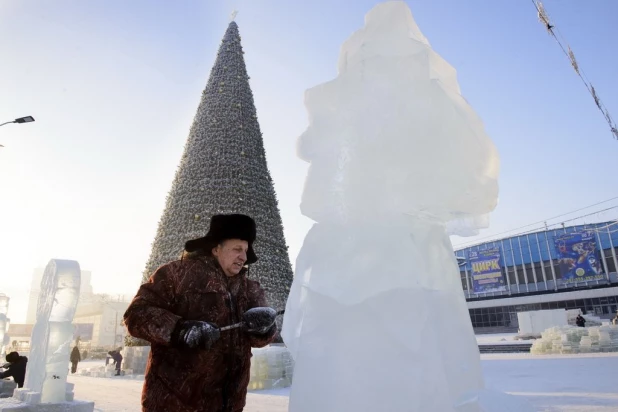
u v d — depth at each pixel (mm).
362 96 1431
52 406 5215
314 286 1402
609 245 39844
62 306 5652
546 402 5871
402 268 1326
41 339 5789
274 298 14617
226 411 1756
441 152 1339
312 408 1280
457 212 1384
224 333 1788
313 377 1309
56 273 5668
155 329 1646
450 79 1542
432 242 1435
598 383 7547
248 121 17172
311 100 1555
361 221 1415
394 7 1534
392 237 1365
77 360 19594
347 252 1386
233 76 17797
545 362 12539
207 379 1710
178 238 14875
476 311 45312
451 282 1427
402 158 1359
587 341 16000
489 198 1377
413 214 1399
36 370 5770
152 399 1676
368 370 1253
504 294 44156
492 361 14117
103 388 11094
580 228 41281
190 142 16766
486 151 1385
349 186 1429
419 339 1255
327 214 1468
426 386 1217
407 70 1398
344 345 1297
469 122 1391
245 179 15930
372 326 1286
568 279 40875
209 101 17266
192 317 1785
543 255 42781
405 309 1284
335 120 1495
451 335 1350
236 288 1965
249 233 1978
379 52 1508
